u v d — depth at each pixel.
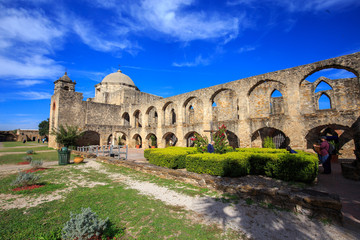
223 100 22.53
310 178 6.66
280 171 7.30
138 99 34.94
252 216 4.41
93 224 3.34
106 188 6.66
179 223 4.07
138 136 31.62
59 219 4.25
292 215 4.40
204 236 3.58
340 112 11.90
